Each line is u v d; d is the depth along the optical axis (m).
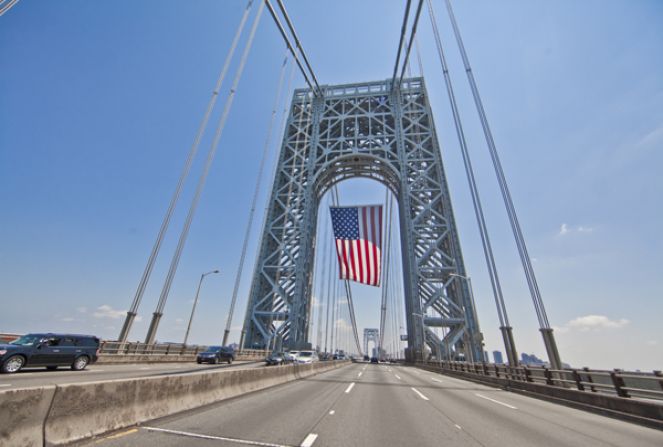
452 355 46.72
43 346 15.40
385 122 68.44
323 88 78.00
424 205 58.03
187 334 38.41
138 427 6.39
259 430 6.73
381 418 8.65
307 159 66.50
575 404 12.44
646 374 14.86
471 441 6.71
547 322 19.92
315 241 66.19
